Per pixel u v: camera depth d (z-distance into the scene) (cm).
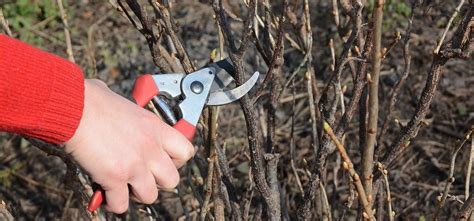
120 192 134
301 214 197
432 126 342
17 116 121
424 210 307
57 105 123
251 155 178
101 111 129
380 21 139
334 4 207
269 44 197
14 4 421
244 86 162
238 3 386
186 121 155
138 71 386
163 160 135
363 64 173
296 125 340
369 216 160
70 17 421
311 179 189
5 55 120
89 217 203
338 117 268
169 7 181
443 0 404
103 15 420
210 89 161
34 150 342
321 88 351
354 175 151
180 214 301
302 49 222
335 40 381
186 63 182
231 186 203
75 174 196
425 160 326
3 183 331
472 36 161
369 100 152
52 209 320
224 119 342
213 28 405
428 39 386
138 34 407
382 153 312
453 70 371
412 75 365
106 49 397
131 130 132
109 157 129
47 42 408
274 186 189
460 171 318
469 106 353
